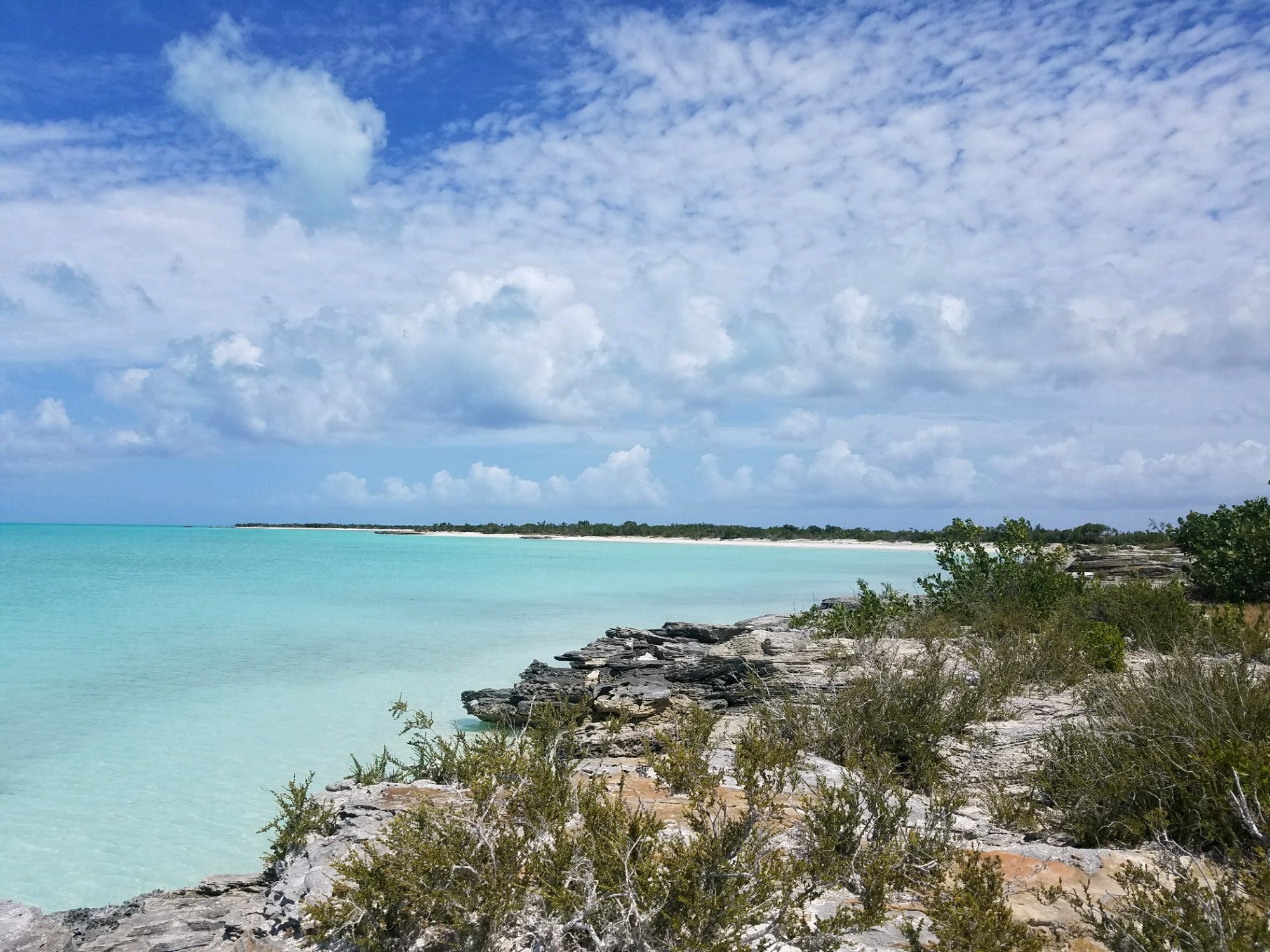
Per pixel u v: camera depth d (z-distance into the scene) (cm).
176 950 457
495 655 2175
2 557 7044
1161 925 377
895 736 796
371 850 430
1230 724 632
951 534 1831
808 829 504
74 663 2033
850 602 2020
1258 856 487
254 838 940
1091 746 661
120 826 973
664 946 357
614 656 1920
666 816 552
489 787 492
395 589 4134
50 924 432
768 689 1101
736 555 8112
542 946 385
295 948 425
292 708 1555
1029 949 369
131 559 6744
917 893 469
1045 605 1605
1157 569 2658
